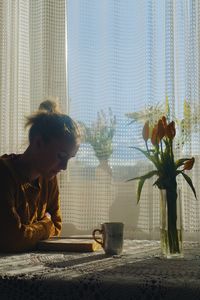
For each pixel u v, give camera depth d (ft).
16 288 3.07
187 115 5.18
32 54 5.72
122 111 5.43
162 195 4.06
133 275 3.13
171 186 4.03
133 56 5.45
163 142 4.23
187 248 4.57
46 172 4.55
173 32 5.27
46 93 5.63
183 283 2.89
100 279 3.01
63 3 5.68
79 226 5.48
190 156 5.14
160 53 5.34
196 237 5.24
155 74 5.32
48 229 4.61
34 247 4.35
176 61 5.31
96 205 5.47
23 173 4.54
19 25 5.81
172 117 5.16
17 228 4.15
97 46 5.55
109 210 5.43
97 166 5.48
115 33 5.48
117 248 4.06
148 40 5.32
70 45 5.62
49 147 4.43
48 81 5.64
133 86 5.42
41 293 3.01
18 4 5.82
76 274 3.17
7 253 4.17
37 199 4.74
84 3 5.58
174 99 5.20
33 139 4.52
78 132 4.58
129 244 4.81
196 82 5.22
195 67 5.23
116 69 5.46
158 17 5.37
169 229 3.97
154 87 5.30
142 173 5.32
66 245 4.27
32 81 5.70
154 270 3.31
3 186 4.29
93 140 5.48
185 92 5.24
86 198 5.49
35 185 4.72
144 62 5.32
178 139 5.13
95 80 5.54
